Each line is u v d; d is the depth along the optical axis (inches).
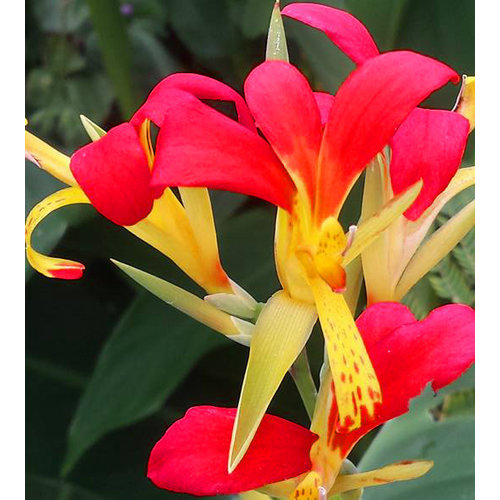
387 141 16.8
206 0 25.6
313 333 23.7
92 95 26.0
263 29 24.6
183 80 17.7
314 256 16.9
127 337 23.8
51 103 25.8
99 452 25.2
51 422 25.6
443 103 23.2
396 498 21.3
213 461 17.0
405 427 21.8
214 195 24.8
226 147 16.4
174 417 25.5
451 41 22.8
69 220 23.7
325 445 17.7
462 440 21.5
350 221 23.0
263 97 16.7
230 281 18.7
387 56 16.9
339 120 16.9
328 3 23.0
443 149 18.2
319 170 16.9
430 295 22.6
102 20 24.2
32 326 26.3
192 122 16.3
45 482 25.1
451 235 18.7
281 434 17.3
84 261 26.0
